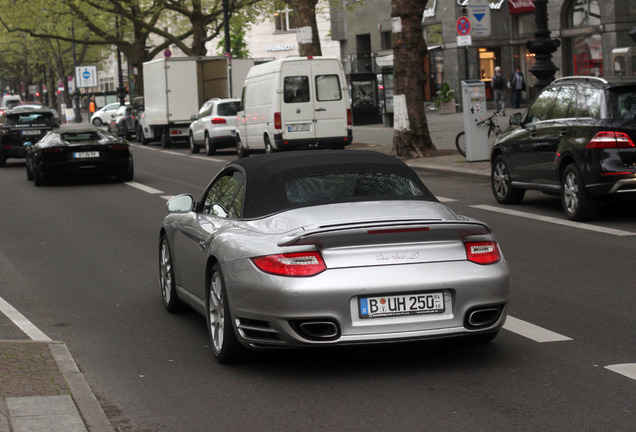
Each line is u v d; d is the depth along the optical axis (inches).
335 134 1106.7
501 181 645.3
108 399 240.2
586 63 1720.0
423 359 271.1
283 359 276.5
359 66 2341.3
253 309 251.1
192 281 310.2
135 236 557.3
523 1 1862.7
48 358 267.1
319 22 3314.5
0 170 1197.1
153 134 1627.7
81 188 887.7
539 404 226.1
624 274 394.6
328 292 242.7
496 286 254.2
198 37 2052.2
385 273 245.8
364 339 245.0
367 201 272.4
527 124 610.5
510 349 280.2
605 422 211.5
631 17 1622.8
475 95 941.8
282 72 1093.1
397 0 1023.6
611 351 274.7
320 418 221.0
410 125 1030.4
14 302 374.9
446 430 209.3
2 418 211.6
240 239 262.7
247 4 1971.0
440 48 1966.0
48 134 955.3
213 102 1328.7
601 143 528.7
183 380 257.1
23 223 635.5
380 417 220.1
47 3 2135.8
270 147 1125.1
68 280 422.3
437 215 263.4
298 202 271.9
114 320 337.4
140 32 2212.1
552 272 403.2
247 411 228.1
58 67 3533.5
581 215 548.1
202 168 1078.4
